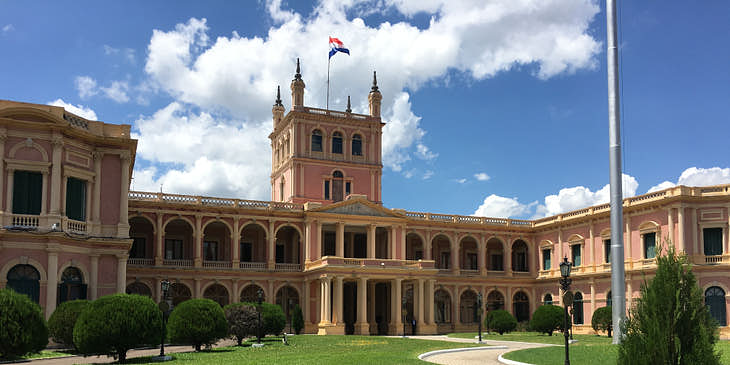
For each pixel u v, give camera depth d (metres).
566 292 26.81
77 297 41.88
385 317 73.19
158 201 63.59
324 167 74.38
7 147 39.75
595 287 67.25
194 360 30.81
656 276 17.44
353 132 76.69
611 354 31.61
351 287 73.12
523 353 34.12
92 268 42.66
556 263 74.94
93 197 43.94
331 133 75.38
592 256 68.06
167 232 67.31
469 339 52.88
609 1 35.59
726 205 56.34
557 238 74.94
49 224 40.00
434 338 55.19
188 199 65.19
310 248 67.81
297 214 68.94
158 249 63.12
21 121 39.81
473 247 81.75
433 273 67.75
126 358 32.56
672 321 16.81
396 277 65.69
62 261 40.59
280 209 68.38
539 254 78.44
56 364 29.62
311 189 73.25
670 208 58.03
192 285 64.06
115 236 44.28
